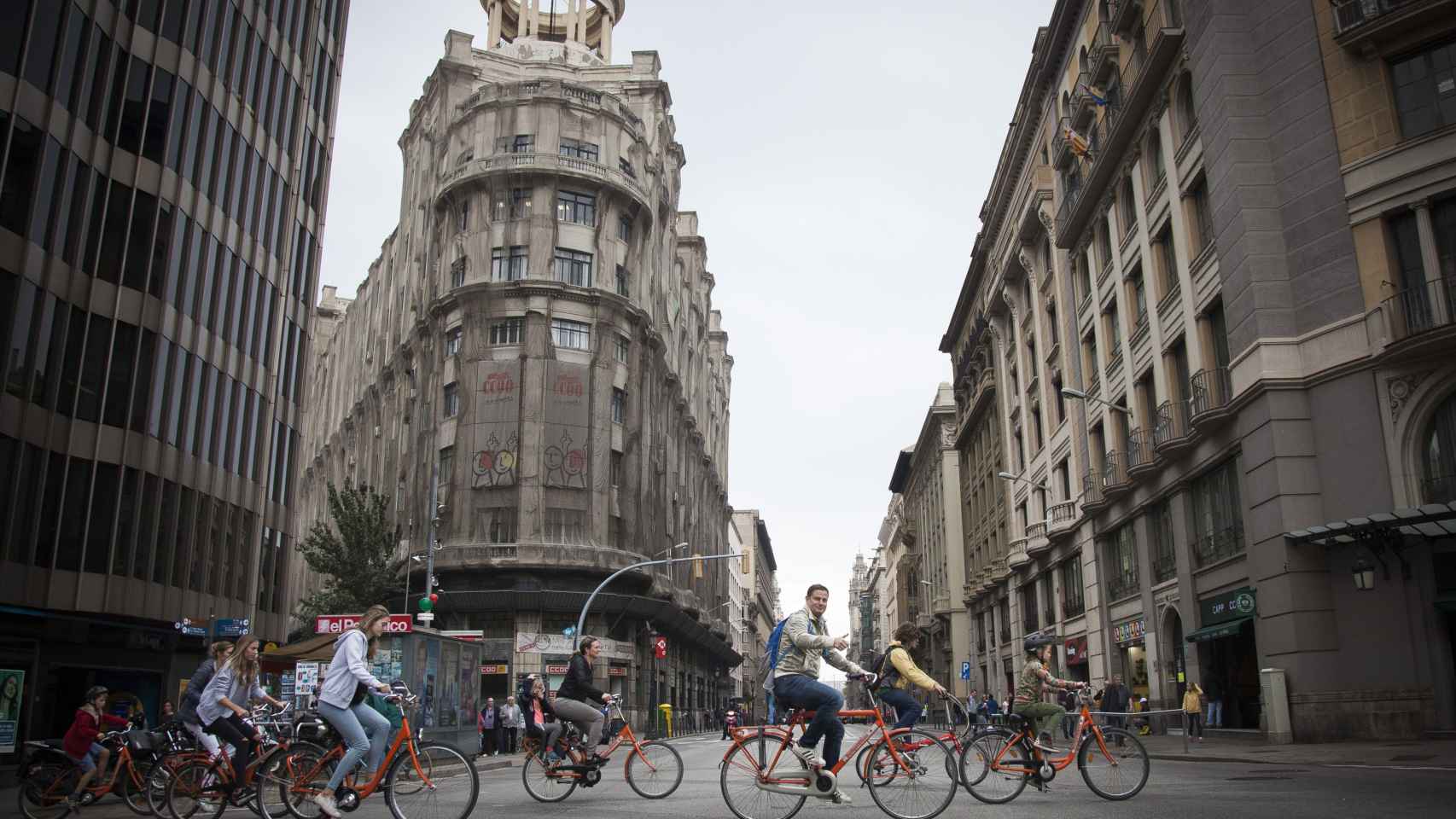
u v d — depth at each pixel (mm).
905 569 93875
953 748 8656
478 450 48125
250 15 30453
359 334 71562
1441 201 18344
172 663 26500
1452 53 18609
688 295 71562
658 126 60219
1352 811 8375
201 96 27656
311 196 35656
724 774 8688
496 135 52312
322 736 9484
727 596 88000
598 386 50125
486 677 45688
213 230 28297
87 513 23062
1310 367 19484
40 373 21984
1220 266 21406
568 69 60094
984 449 52969
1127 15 27422
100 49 24156
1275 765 14109
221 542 28969
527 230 50531
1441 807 8508
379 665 20859
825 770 8531
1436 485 17766
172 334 26219
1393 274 18609
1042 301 39094
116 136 24531
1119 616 30625
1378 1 19109
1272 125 20672
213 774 9938
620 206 53656
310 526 76312
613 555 48594
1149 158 27078
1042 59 36500
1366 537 18031
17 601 21188
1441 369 17750
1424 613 17672
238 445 30078
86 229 23484
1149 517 28000
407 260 59594
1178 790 10680
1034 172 37812
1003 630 49250
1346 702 18109
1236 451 21766
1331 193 19516
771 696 8773
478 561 46531
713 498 80125
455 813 8469
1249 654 22812
